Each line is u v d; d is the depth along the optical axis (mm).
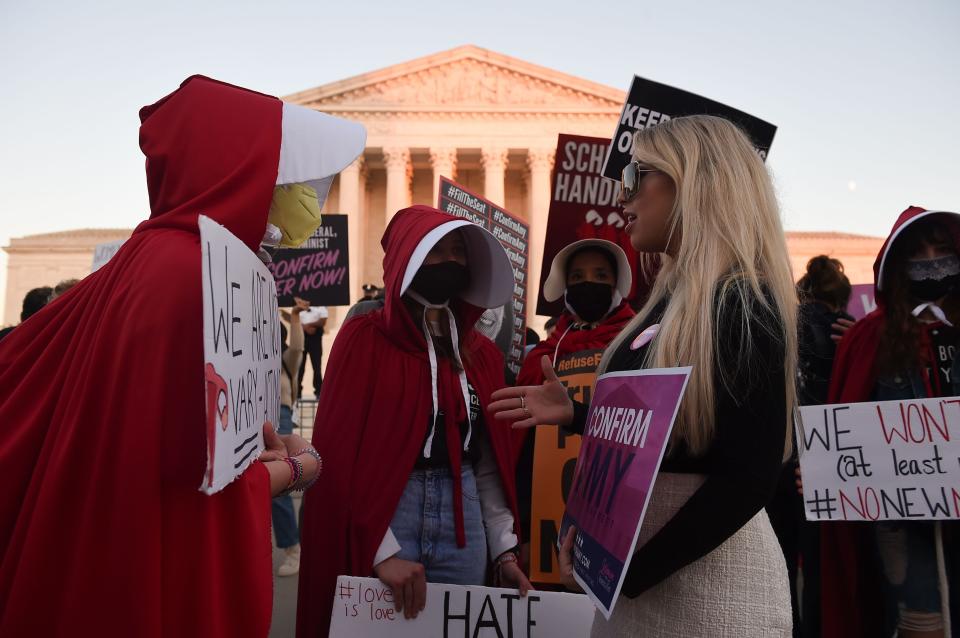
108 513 1135
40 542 1127
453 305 2756
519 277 5473
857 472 2768
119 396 1173
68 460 1160
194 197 1374
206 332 1071
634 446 1402
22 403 1290
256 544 1322
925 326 3102
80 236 48156
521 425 1901
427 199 43438
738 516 1295
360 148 1577
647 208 1704
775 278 1477
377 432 2336
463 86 38844
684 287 1503
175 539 1196
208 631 1202
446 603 2170
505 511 2586
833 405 2840
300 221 1717
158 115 1483
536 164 37938
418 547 2309
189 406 1199
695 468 1449
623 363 1729
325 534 2242
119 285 1265
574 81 38438
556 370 3416
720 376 1354
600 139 4125
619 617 1551
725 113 3639
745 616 1388
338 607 2119
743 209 1515
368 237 41312
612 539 1381
